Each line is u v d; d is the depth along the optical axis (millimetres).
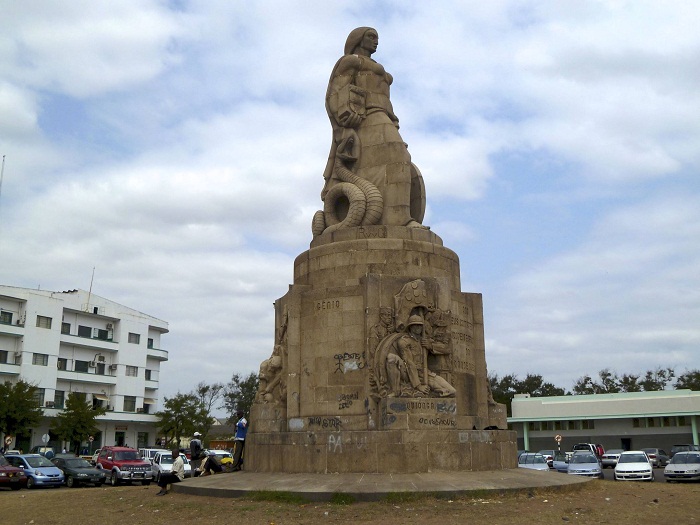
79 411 58312
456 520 11797
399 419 16109
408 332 17156
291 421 17750
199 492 15508
